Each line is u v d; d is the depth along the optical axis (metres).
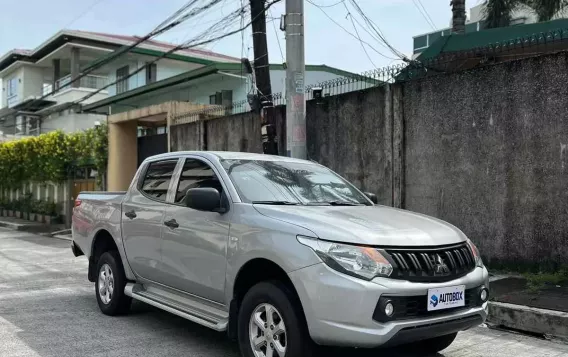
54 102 36.28
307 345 4.01
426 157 9.11
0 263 12.16
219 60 30.33
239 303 4.65
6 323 6.34
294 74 9.39
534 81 7.79
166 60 29.70
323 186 5.54
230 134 13.75
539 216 7.75
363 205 5.36
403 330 3.82
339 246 3.92
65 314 6.81
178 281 5.35
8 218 28.70
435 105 8.98
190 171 5.62
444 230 4.54
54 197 25.86
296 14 9.42
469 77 8.54
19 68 40.62
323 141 10.86
